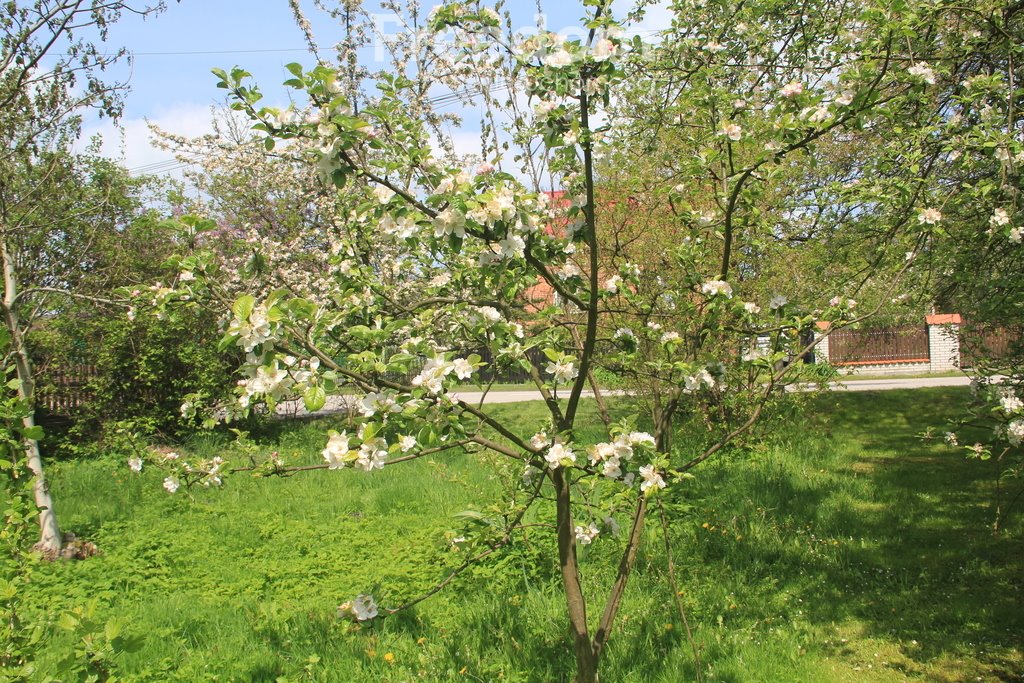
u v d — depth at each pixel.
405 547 5.58
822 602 4.50
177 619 4.38
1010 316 4.55
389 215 2.75
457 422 2.44
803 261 6.04
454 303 3.03
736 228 3.35
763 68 4.98
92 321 10.06
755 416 3.06
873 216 4.95
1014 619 4.16
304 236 11.09
